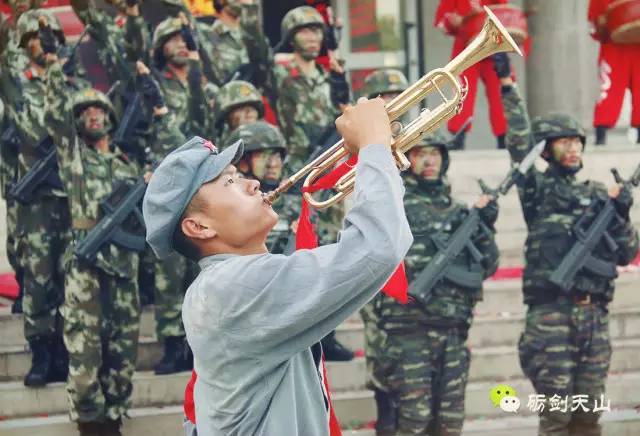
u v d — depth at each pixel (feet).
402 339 27.40
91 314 27.78
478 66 42.22
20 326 32.40
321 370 12.45
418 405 27.32
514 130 29.50
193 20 32.60
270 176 28.84
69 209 29.81
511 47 11.64
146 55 31.22
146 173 28.60
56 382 30.76
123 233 28.17
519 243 39.27
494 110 42.57
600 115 42.65
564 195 28.84
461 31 40.55
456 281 27.55
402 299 12.28
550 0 45.70
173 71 32.01
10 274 38.06
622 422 30.58
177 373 30.71
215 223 11.91
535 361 28.71
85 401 27.84
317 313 10.83
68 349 27.89
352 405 30.42
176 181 11.87
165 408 30.12
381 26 46.01
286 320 10.87
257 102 31.32
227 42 34.47
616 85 42.34
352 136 11.32
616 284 35.09
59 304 30.66
